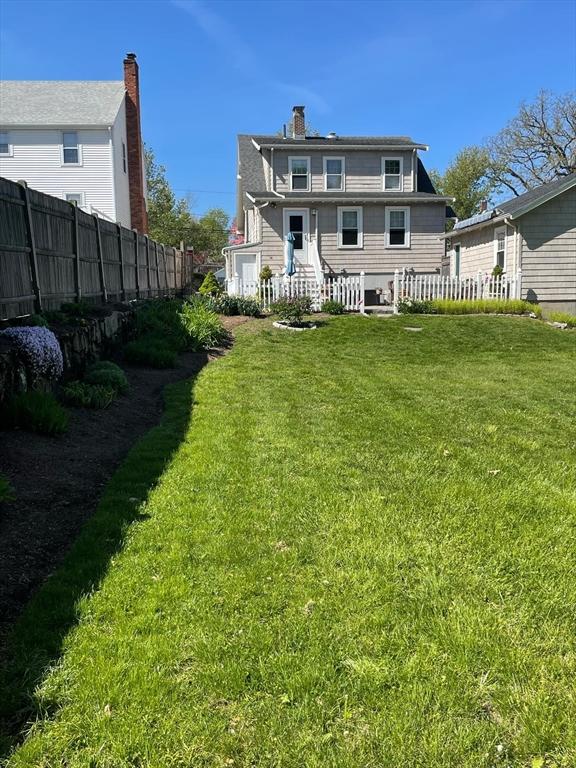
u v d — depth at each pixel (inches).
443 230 831.1
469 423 227.3
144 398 275.9
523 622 99.4
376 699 82.7
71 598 105.1
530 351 450.6
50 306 297.7
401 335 505.0
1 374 191.5
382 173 850.8
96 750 74.5
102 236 402.6
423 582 110.9
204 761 73.4
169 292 770.2
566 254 649.6
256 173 920.9
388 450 190.5
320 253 814.5
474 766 72.6
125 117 1030.4
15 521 134.9
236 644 93.1
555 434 213.0
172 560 118.2
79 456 182.4
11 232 250.2
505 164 1561.3
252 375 336.5
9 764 72.1
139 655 90.6
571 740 76.0
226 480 162.1
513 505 145.8
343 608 102.7
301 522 135.6
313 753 74.3
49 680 85.4
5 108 938.1
